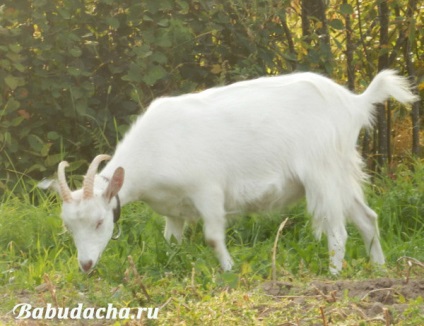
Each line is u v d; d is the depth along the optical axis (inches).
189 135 379.2
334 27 515.5
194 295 313.9
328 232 381.7
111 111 504.7
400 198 453.1
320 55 509.4
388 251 405.4
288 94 387.5
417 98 440.1
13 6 489.4
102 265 368.8
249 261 377.1
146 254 382.6
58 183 369.7
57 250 401.7
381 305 282.2
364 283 311.9
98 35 503.5
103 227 355.6
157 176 376.5
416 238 425.7
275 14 496.4
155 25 499.2
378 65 553.9
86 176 354.0
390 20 545.3
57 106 491.8
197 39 503.5
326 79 391.9
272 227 436.1
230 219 396.5
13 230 418.3
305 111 385.1
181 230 398.3
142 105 495.2
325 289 309.6
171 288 321.1
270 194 385.1
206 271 348.5
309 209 382.0
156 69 483.8
